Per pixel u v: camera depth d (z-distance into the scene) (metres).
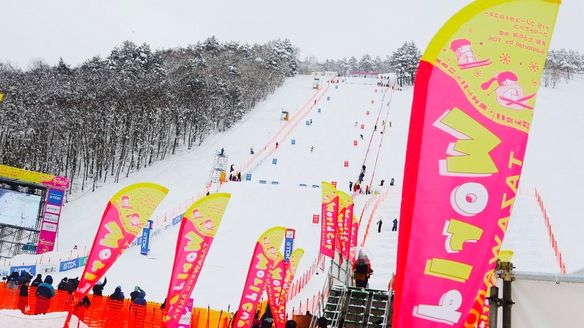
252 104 89.38
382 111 83.88
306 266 29.52
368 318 13.43
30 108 65.31
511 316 5.37
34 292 16.91
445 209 5.38
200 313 17.03
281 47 129.50
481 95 5.49
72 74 94.94
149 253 32.94
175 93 75.31
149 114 65.81
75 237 44.16
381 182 50.47
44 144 60.72
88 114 63.47
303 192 43.50
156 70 96.12
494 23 5.59
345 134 70.31
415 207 5.43
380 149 63.94
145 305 15.76
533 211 37.78
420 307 5.30
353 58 173.12
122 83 80.56
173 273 12.04
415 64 119.62
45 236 38.47
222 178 51.94
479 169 5.39
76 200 53.53
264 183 48.53
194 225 12.23
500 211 5.34
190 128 69.88
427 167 5.46
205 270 29.09
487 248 5.29
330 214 20.17
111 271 28.69
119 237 12.26
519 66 5.52
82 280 12.05
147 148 64.44
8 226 38.91
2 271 29.17
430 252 5.35
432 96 5.54
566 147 62.25
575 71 142.38
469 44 5.57
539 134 68.62
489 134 5.43
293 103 92.44
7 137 60.56
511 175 5.38
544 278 5.29
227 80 88.00
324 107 87.12
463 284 5.27
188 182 56.50
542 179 49.09
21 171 39.19
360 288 14.52
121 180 58.81
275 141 68.81
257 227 36.88
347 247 20.02
